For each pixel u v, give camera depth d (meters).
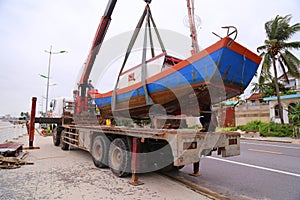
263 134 18.77
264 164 6.55
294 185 4.45
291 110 19.59
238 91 4.62
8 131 11.56
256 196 3.82
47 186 4.07
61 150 8.74
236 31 3.96
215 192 4.00
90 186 4.13
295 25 18.86
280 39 19.62
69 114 9.59
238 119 25.86
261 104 24.45
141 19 5.81
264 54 20.19
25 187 3.99
